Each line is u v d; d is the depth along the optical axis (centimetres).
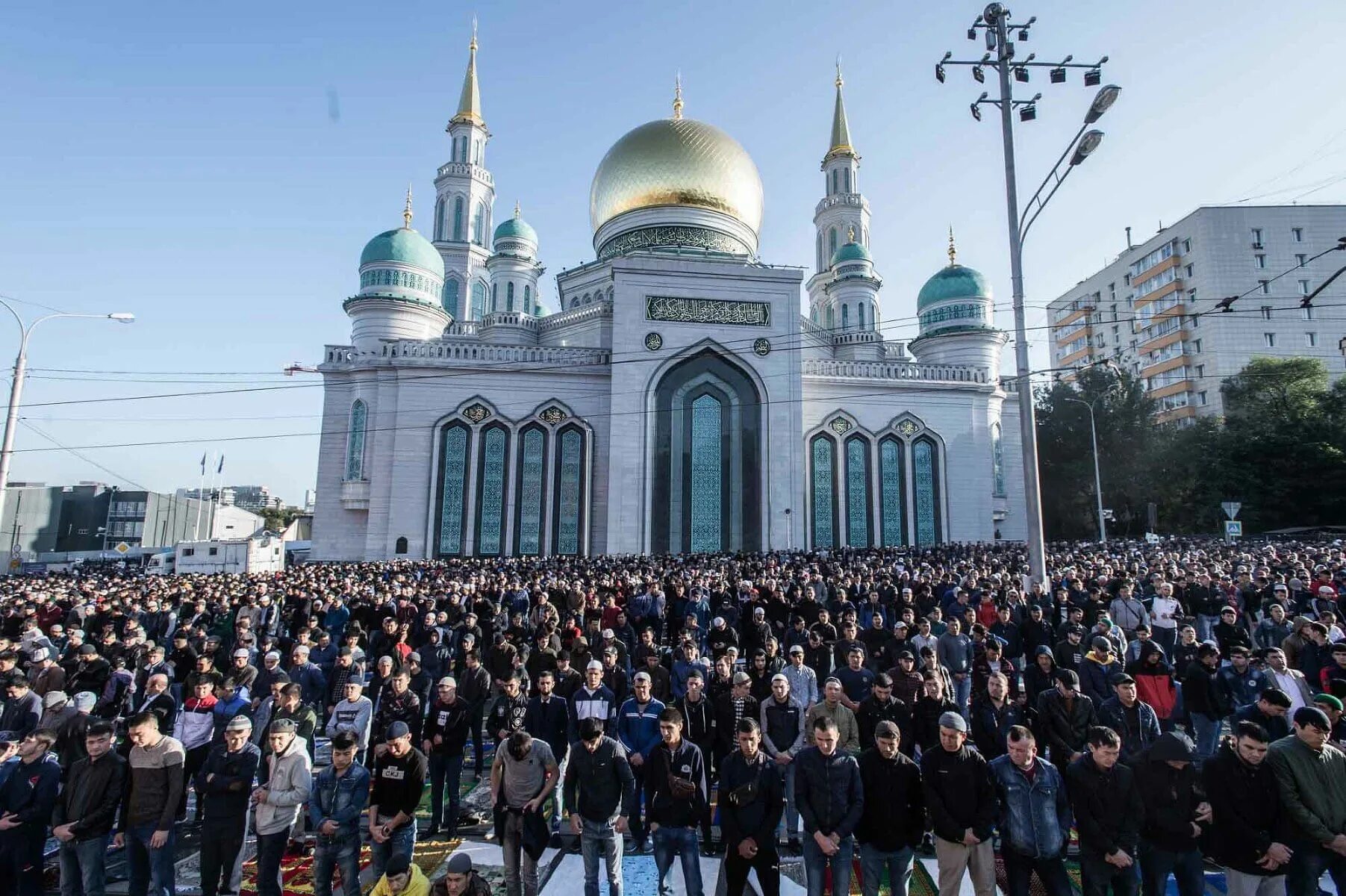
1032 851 584
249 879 759
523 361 3653
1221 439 4303
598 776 657
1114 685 764
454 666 1258
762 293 3747
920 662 988
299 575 2481
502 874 757
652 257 3675
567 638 1227
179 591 1883
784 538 3547
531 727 867
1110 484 4594
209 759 697
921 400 3997
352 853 658
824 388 3916
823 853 623
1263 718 735
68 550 6744
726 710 823
